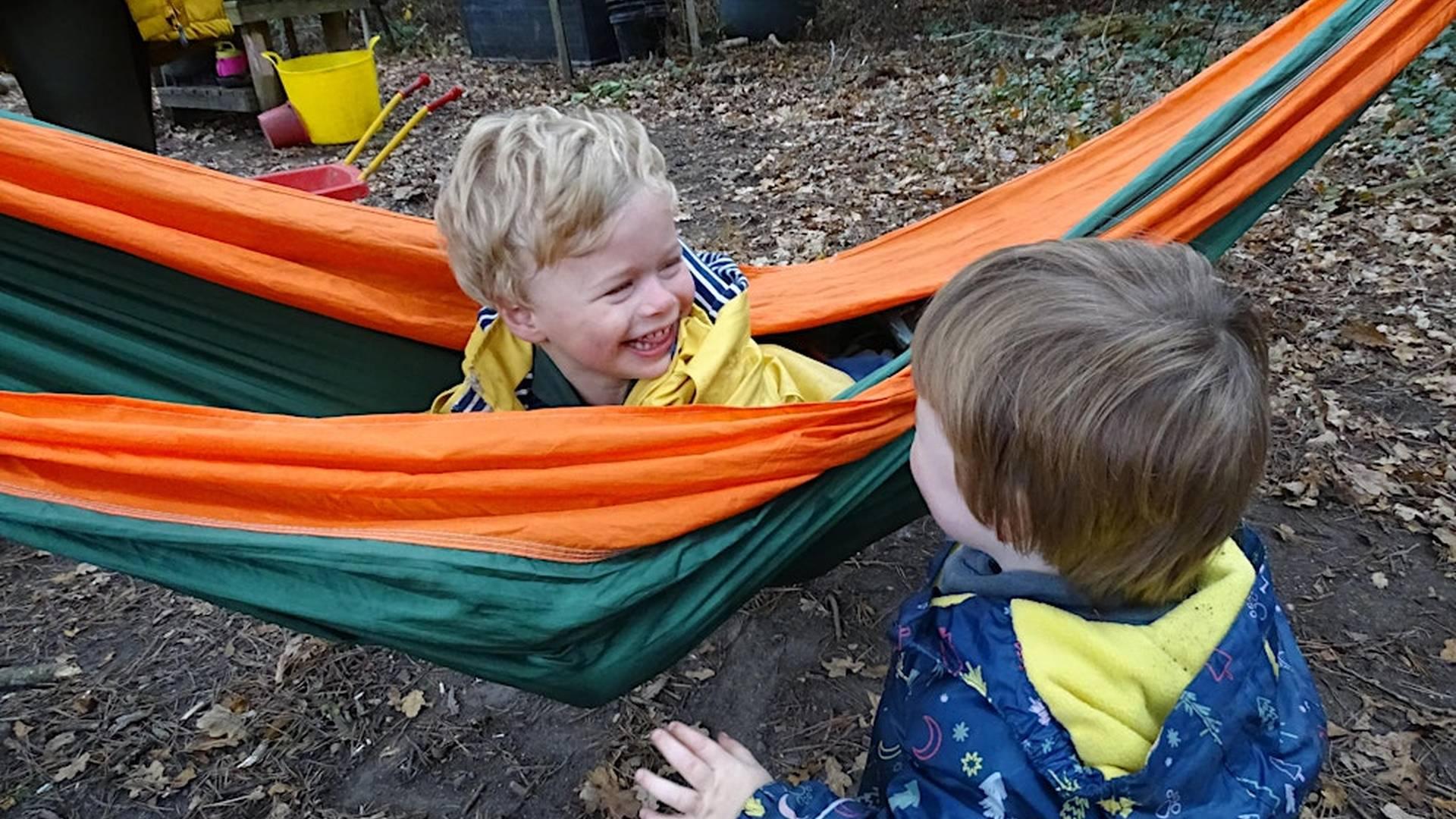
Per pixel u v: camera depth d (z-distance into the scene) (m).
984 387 0.98
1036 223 2.53
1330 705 2.42
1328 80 2.20
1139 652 1.05
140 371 1.96
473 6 10.77
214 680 2.68
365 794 2.36
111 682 2.68
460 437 1.47
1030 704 1.05
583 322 1.58
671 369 1.73
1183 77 7.63
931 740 1.10
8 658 2.78
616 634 1.60
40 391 1.92
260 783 2.38
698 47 10.11
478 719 2.54
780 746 2.44
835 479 1.71
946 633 1.12
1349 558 2.87
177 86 8.23
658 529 1.53
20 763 2.45
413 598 1.51
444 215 1.60
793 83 9.19
